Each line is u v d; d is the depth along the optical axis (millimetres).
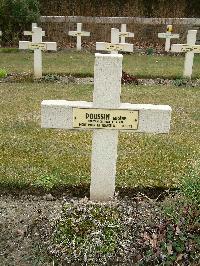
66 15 7301
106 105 1509
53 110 1522
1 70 4176
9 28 6594
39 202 1728
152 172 1976
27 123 2662
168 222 1479
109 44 4289
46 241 1465
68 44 6836
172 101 3344
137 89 3775
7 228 1550
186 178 1638
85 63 5172
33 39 4004
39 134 2451
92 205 1562
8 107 3035
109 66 1456
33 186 1823
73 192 1816
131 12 7363
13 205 1697
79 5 7289
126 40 6953
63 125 1544
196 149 2277
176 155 2186
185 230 1437
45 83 3988
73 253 1397
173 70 4781
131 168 2010
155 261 1389
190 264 1358
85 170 1979
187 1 7316
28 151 2189
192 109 3113
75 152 2199
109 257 1391
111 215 1511
